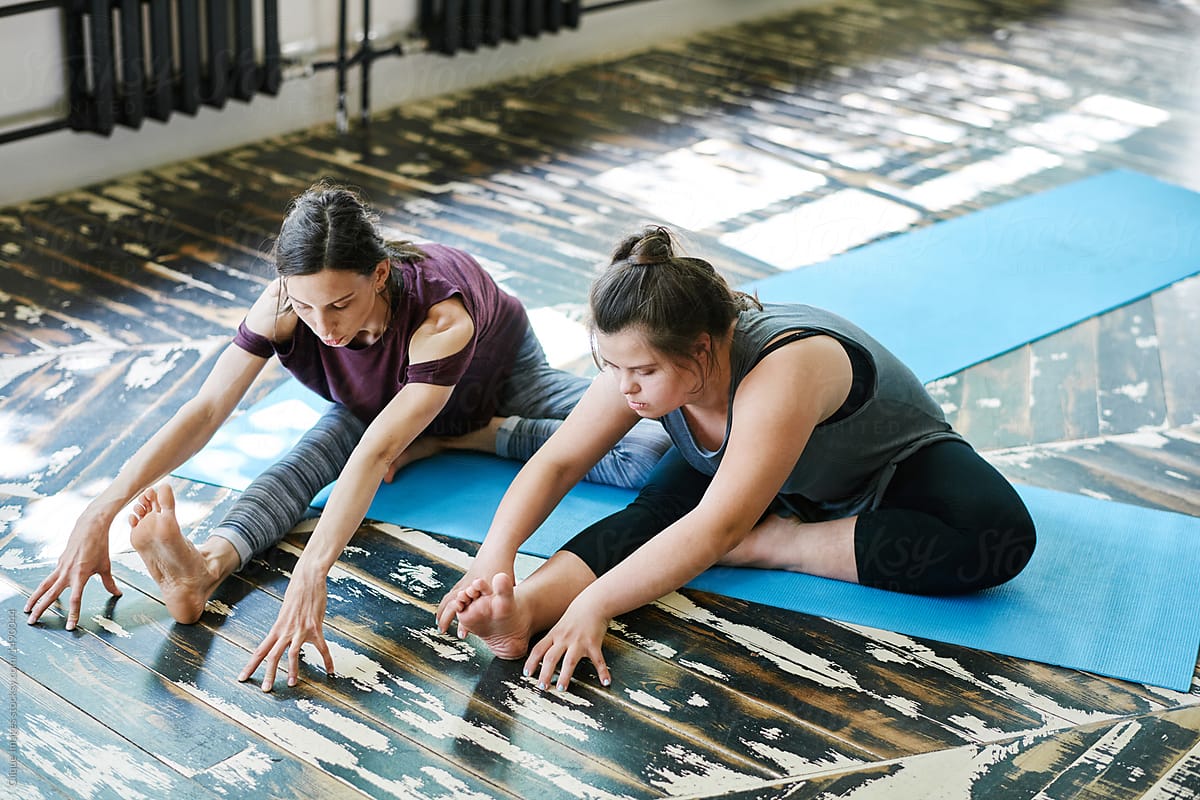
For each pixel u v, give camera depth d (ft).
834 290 9.68
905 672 5.65
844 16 18.70
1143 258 10.57
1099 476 7.36
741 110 14.34
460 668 5.53
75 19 10.30
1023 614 6.04
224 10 11.26
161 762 4.88
